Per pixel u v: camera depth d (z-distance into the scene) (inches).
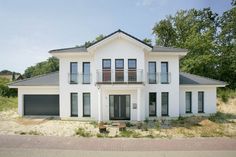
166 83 845.2
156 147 474.3
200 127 705.6
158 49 862.5
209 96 913.5
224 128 699.4
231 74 1640.0
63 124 734.5
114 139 549.6
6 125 702.5
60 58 838.5
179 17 1866.4
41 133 605.3
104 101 810.8
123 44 796.6
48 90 887.1
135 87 778.2
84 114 835.4
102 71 789.9
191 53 1626.5
